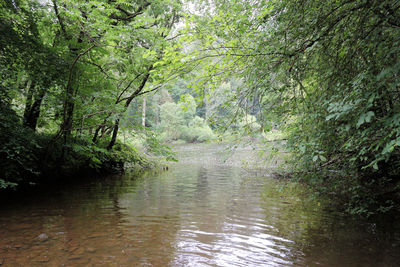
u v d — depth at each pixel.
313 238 4.12
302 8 3.43
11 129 7.08
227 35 3.94
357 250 3.63
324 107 3.85
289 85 3.80
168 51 3.89
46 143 9.37
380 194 6.00
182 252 3.61
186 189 8.45
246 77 4.20
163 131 40.25
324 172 5.31
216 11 4.42
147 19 8.00
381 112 3.83
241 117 4.27
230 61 4.10
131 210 5.84
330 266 3.18
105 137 12.61
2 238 4.07
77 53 8.94
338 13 3.45
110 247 3.77
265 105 4.23
